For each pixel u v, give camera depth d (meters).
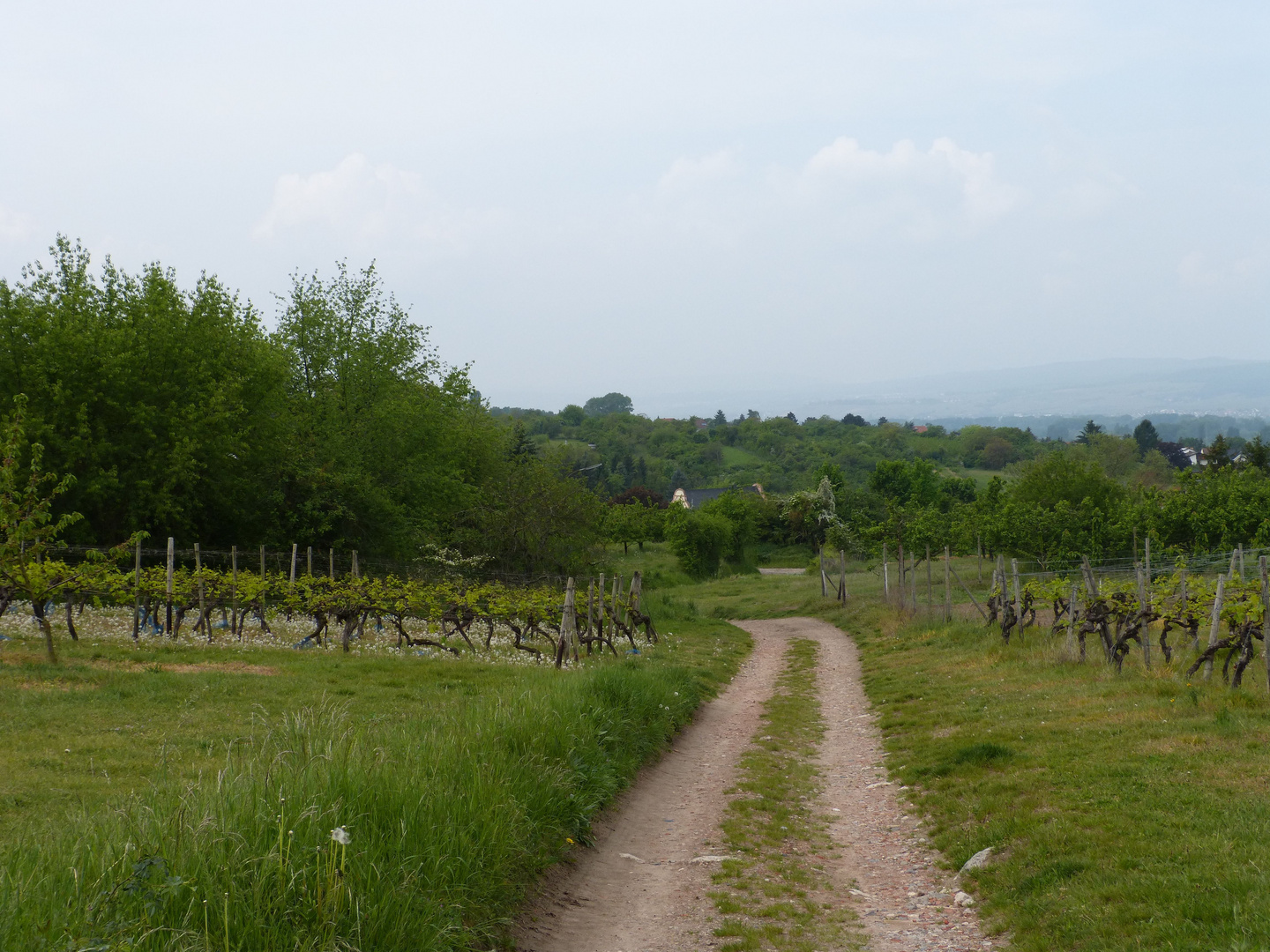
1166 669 15.56
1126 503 40.38
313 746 7.55
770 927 7.16
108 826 5.58
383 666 17.75
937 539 48.91
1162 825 7.93
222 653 18.33
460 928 5.88
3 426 16.72
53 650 16.02
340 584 23.17
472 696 14.29
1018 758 11.12
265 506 33.91
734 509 73.38
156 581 21.31
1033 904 6.88
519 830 7.73
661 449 172.88
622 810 10.67
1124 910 6.36
